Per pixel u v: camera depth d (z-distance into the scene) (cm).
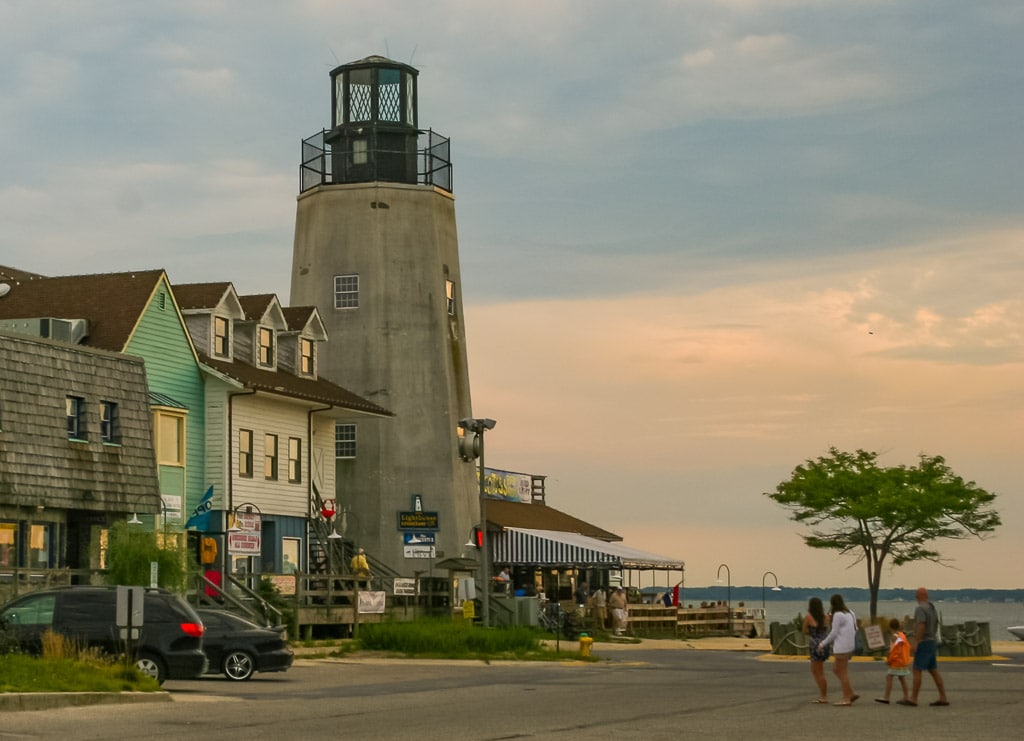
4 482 3791
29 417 3916
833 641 2555
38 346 3997
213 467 4888
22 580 3734
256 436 5097
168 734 1903
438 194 6619
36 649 2680
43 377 3991
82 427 4125
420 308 6438
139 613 2638
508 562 6322
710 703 2550
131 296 4666
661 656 4481
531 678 3269
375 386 6319
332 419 5744
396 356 6353
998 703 2591
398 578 4900
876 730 2039
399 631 4194
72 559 4172
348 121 6600
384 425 6281
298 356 5644
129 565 3747
